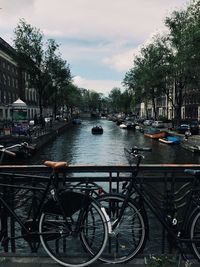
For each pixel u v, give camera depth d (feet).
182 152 124.67
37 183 11.85
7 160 82.28
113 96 521.24
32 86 190.60
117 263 11.33
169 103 280.92
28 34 174.19
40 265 11.35
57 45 182.50
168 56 160.45
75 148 137.39
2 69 203.62
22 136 114.11
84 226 11.06
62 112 401.70
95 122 385.70
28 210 11.85
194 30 107.55
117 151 129.39
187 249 11.55
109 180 11.88
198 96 221.87
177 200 11.78
